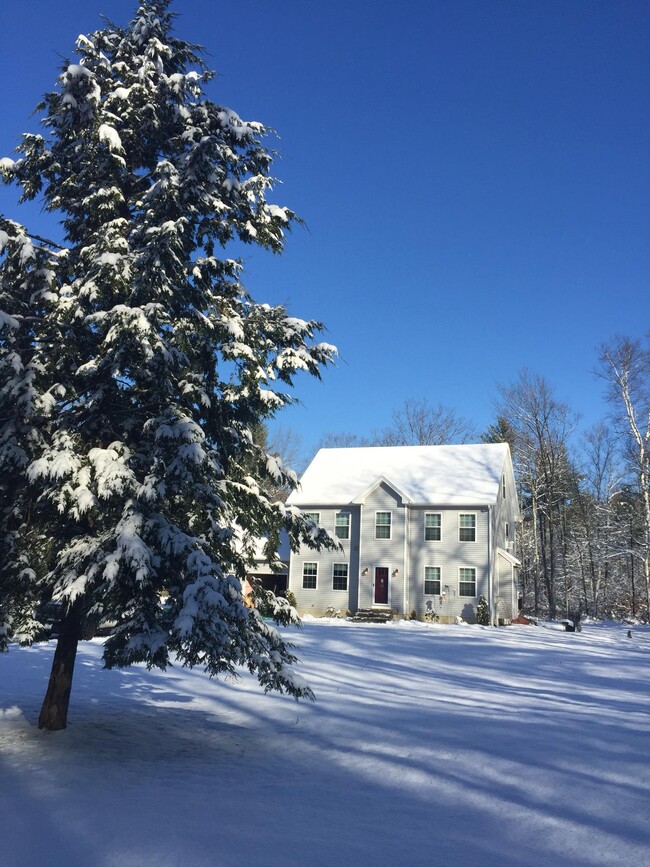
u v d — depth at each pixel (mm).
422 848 5371
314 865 4949
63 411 9078
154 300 9117
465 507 35656
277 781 7547
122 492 8016
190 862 4945
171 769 7988
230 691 13969
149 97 10312
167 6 10922
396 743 9391
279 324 10367
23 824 5770
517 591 41094
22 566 8508
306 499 37719
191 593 7672
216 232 10133
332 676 15938
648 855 5230
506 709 12258
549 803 6602
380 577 35906
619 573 49875
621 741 9234
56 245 9594
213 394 9734
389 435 61062
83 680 14773
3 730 9602
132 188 10500
